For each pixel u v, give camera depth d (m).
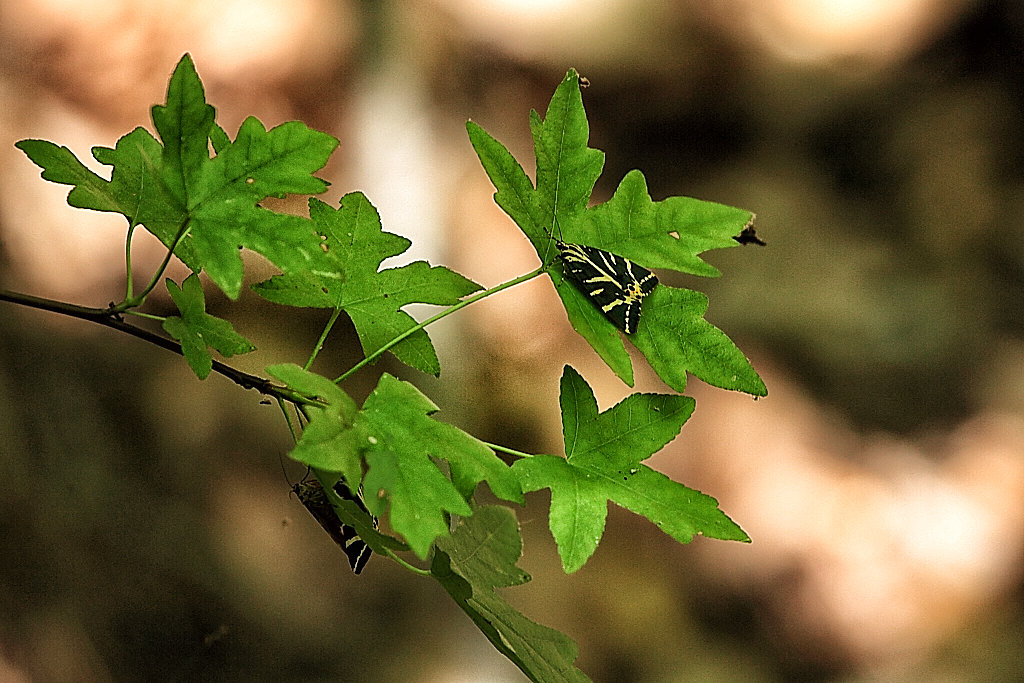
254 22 4.53
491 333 4.99
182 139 1.42
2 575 3.36
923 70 6.64
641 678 4.82
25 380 3.84
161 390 4.25
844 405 5.91
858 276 6.21
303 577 4.25
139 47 4.25
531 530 4.84
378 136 4.97
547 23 5.57
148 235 4.19
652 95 6.09
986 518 5.56
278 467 4.39
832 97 6.50
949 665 5.19
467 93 5.40
